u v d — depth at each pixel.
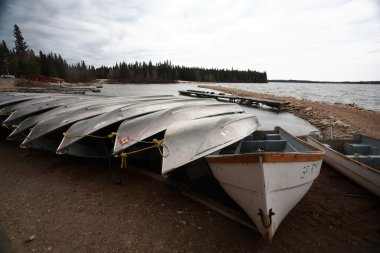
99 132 6.50
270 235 3.26
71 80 82.06
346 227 3.65
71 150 5.54
